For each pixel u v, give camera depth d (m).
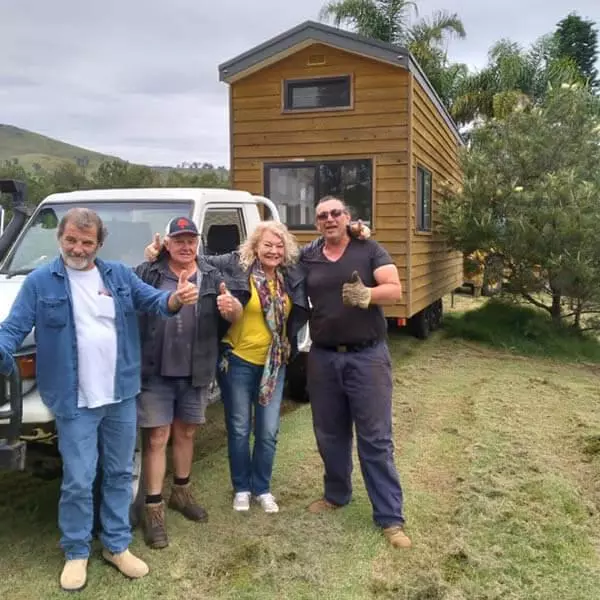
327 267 3.67
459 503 4.04
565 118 9.89
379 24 20.97
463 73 22.20
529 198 9.17
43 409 3.09
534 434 5.39
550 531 3.69
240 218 5.22
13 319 2.89
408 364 8.34
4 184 4.88
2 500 4.04
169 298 3.09
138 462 3.64
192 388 3.55
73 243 2.94
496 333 10.09
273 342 3.75
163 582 3.16
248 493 3.96
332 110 8.75
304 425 5.57
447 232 10.20
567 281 9.38
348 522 3.78
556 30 33.56
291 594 3.08
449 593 3.09
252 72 9.05
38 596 3.03
